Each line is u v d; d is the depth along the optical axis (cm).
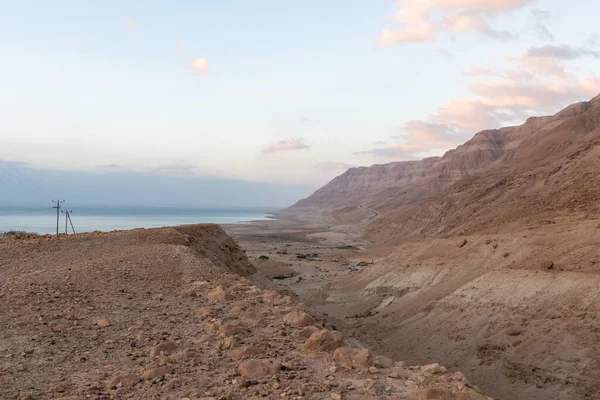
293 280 5912
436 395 698
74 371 805
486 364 2245
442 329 2758
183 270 2055
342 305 4269
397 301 3769
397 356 2700
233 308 1339
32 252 2477
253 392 703
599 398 1728
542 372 1983
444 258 3856
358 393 704
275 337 1051
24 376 768
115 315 1252
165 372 789
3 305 1308
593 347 1920
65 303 1369
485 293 2777
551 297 2356
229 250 3916
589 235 2859
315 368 837
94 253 2478
